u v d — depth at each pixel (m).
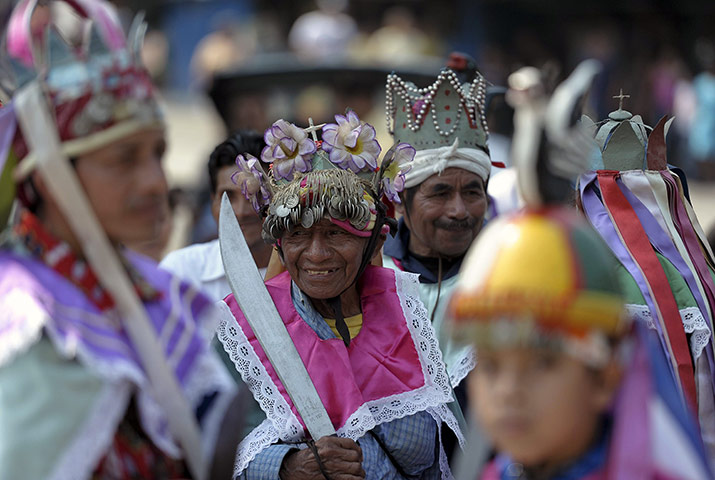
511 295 5.76
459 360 10.44
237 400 7.55
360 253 9.56
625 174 10.83
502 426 5.84
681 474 5.98
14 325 6.43
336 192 9.25
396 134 11.73
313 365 9.43
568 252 5.84
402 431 9.48
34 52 6.85
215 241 12.58
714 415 10.24
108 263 6.76
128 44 6.93
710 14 52.03
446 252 11.42
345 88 26.11
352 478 8.88
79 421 6.43
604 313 5.78
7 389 6.37
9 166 6.84
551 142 6.04
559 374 5.79
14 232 6.95
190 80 56.00
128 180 6.75
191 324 7.34
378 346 9.80
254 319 9.38
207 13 55.16
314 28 46.78
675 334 10.12
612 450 5.99
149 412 6.84
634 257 10.38
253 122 25.91
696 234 11.20
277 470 9.00
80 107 6.62
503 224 6.11
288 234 9.47
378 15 51.00
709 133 44.09
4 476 6.22
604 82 43.84
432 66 26.55
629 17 51.91
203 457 7.13
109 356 6.61
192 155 45.03
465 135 11.48
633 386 6.00
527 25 51.47
